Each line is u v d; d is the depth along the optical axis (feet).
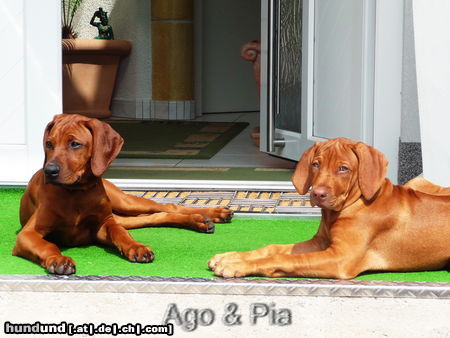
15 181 12.48
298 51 13.74
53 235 9.56
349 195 8.55
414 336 8.11
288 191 12.41
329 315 8.18
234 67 23.24
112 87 21.88
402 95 12.07
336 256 8.45
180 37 21.49
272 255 8.73
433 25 11.26
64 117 9.21
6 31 12.40
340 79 12.62
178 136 18.19
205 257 9.30
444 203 8.70
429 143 11.32
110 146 9.18
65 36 21.27
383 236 8.61
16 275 8.46
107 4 22.39
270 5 13.51
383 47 11.94
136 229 10.41
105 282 8.27
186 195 12.17
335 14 12.69
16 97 12.47
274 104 13.78
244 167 14.21
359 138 12.22
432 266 8.73
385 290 8.16
